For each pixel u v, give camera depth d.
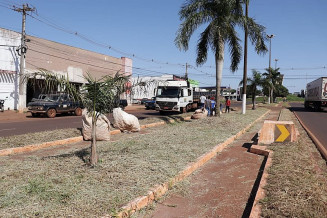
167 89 22.16
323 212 3.32
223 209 3.94
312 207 3.44
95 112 5.31
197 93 27.27
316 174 4.97
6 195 3.66
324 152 7.53
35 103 18.95
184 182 4.87
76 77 29.16
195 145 7.54
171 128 11.17
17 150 7.00
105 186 4.09
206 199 4.28
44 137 8.66
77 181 4.25
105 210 3.35
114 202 3.59
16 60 23.62
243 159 6.78
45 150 7.34
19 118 18.41
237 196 4.41
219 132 10.22
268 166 5.48
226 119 13.97
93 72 31.78
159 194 4.20
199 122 13.03
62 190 3.87
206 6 15.61
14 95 24.00
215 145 7.69
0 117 18.20
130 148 6.91
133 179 4.42
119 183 4.25
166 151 6.57
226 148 8.07
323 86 28.42
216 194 4.49
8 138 8.34
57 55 26.94
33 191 3.80
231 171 5.76
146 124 12.48
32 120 17.03
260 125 14.54
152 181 4.42
